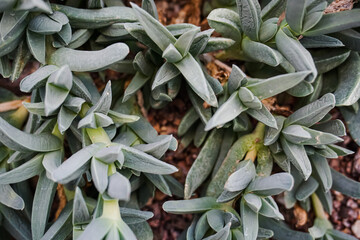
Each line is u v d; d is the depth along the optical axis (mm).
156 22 287
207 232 318
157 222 360
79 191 270
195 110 337
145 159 277
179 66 296
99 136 284
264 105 317
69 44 313
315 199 356
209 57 350
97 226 263
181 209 307
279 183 282
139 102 345
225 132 338
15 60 305
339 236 343
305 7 286
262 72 345
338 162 366
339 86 326
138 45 343
